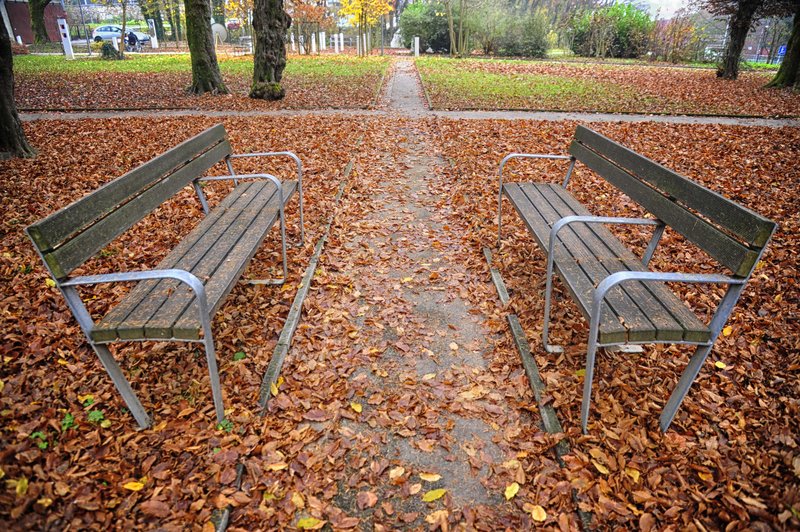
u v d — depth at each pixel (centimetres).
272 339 343
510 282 416
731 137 937
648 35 3080
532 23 3167
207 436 260
